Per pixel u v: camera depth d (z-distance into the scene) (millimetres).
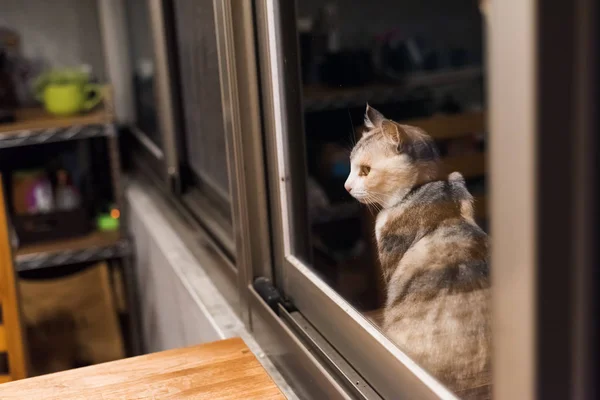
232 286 1327
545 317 473
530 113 450
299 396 972
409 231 698
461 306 629
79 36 2570
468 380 632
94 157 2613
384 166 729
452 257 633
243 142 1089
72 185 2430
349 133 806
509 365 506
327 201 901
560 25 443
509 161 477
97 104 2484
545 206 460
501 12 469
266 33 989
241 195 1114
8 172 2543
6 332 1443
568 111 453
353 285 854
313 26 870
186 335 1517
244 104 1076
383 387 783
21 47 2527
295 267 1026
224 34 1070
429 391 680
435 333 676
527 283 473
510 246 488
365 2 746
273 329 1044
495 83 483
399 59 689
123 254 2326
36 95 2367
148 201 2160
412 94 667
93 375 886
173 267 1569
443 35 621
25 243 2299
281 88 992
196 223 1617
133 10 2264
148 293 2084
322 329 952
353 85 785
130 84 2543
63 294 2359
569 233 466
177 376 877
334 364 866
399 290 732
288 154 1015
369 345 805
